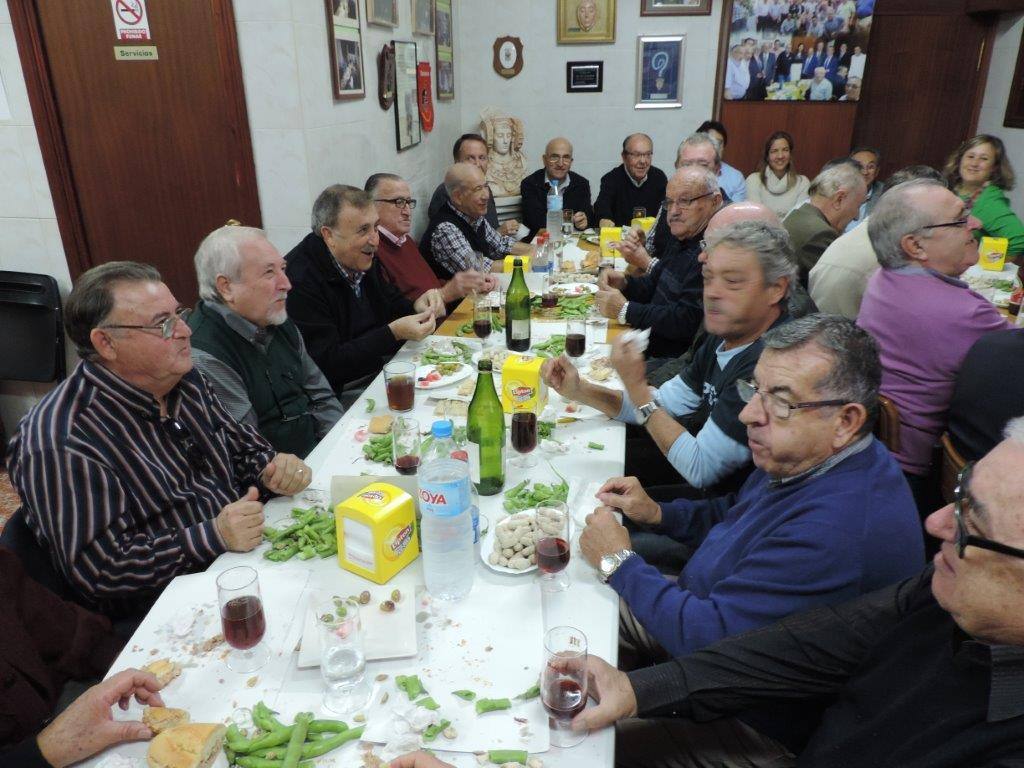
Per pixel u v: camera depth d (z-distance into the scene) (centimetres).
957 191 390
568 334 224
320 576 126
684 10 518
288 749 91
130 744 93
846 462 120
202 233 302
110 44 275
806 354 116
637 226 430
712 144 383
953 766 82
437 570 119
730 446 160
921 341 197
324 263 257
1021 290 283
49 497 133
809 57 516
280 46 271
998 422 172
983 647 86
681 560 171
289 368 215
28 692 113
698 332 240
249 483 176
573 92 551
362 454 172
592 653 109
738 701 109
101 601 143
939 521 90
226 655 108
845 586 112
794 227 301
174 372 150
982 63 532
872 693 100
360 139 350
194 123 284
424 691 101
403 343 278
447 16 509
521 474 162
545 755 92
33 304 307
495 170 524
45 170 295
